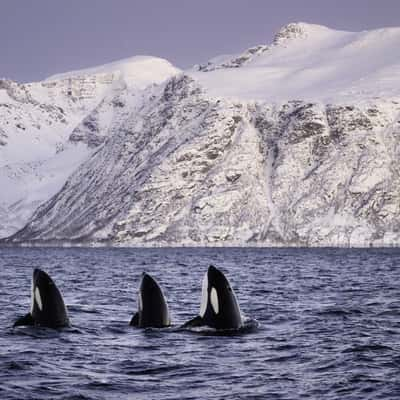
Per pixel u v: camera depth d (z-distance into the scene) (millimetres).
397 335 75875
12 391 51062
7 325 81875
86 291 135375
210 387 53000
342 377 56000
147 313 73625
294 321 86750
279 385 53656
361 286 149000
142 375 56562
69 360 61250
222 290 71312
